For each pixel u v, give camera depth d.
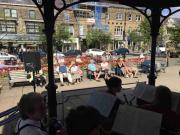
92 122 1.47
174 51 38.19
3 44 42.12
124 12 55.81
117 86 4.33
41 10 4.63
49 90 4.93
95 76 14.16
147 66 16.80
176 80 14.05
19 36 42.81
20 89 11.57
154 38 6.46
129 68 15.14
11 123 5.52
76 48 49.28
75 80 13.41
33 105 2.31
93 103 3.98
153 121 2.86
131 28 57.25
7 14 42.34
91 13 50.97
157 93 3.56
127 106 3.14
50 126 3.69
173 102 3.98
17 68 15.87
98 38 48.22
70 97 6.56
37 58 8.49
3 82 13.26
